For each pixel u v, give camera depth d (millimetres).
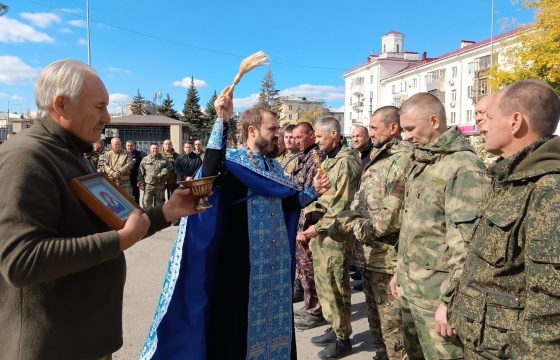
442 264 2182
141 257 6578
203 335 2412
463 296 1726
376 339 3234
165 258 6531
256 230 2533
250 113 2721
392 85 51906
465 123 39688
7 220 1351
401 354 2996
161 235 8211
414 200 2312
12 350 1463
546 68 16906
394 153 2891
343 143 5656
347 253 3521
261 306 2516
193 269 2406
